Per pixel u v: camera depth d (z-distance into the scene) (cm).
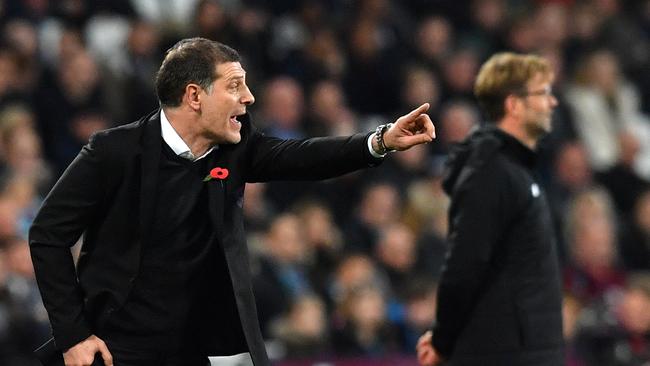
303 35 4812
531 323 2133
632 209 4778
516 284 2139
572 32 5441
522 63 2209
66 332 1761
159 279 1789
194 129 1780
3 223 3241
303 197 4091
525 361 2128
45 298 1769
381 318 3538
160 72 1788
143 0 4594
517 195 2138
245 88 1789
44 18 4416
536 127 2208
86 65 4097
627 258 4378
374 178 4259
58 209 1764
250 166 1834
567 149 4659
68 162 3962
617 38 5528
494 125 2216
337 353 3462
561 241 4197
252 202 3778
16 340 2989
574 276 3897
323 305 3672
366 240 4019
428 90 4731
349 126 4456
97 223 1802
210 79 1764
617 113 5078
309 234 3828
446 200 4181
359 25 4841
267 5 4966
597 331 3281
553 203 4372
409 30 5141
